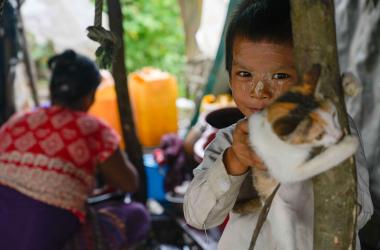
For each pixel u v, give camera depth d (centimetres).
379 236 172
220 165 94
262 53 98
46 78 518
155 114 323
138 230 247
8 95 294
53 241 204
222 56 255
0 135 210
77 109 215
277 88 99
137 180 240
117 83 234
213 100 283
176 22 572
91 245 218
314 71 68
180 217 276
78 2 368
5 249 201
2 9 101
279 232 99
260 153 68
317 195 72
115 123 314
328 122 66
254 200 106
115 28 210
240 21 102
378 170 173
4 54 288
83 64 214
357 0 184
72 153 206
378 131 173
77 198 208
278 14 99
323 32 67
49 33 367
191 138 263
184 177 284
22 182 202
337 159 67
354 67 184
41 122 206
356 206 71
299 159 65
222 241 115
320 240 72
